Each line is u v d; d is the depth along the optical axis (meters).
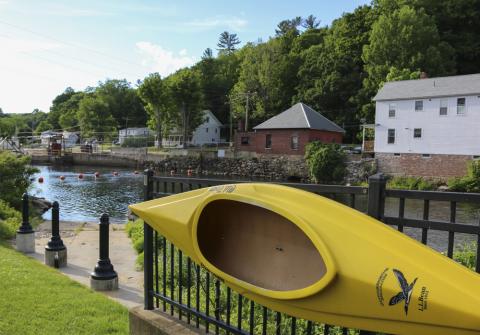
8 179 15.43
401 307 2.00
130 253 8.56
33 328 3.90
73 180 34.75
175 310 3.87
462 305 1.83
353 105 49.75
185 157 44.78
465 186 27.16
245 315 4.05
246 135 42.84
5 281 5.17
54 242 7.35
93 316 4.33
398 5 51.69
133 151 49.47
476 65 46.81
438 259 2.00
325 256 2.21
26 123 111.81
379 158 32.81
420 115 30.86
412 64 43.50
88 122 77.19
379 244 2.14
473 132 28.67
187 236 3.14
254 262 2.85
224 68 78.69
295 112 39.47
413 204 17.00
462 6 48.56
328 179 32.97
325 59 52.97
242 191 2.82
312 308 2.36
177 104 53.56
